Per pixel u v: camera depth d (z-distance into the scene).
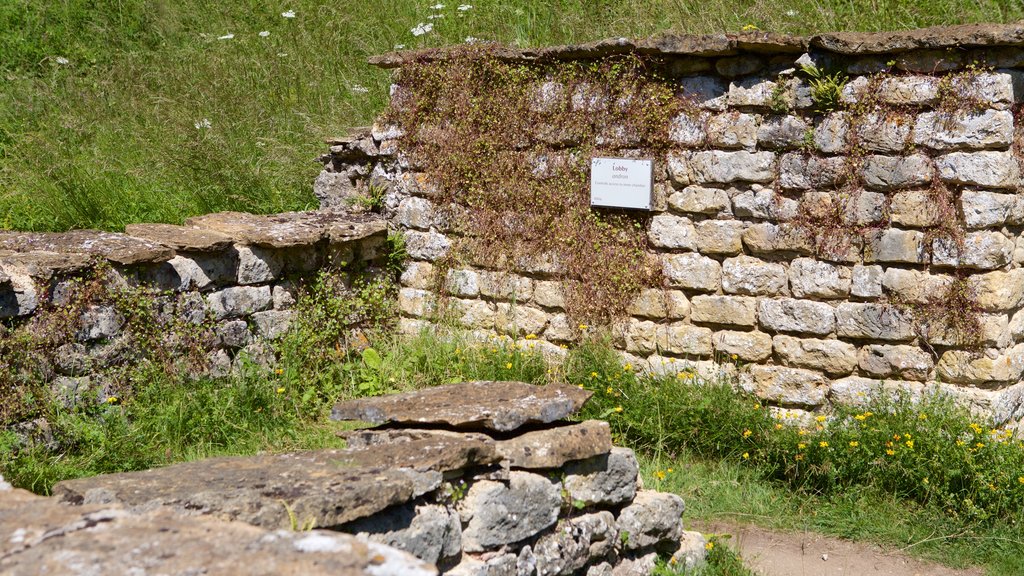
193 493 3.09
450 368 7.24
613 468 4.29
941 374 5.83
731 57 6.22
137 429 5.99
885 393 5.96
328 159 8.38
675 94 6.50
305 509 3.04
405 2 11.68
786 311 6.25
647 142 6.62
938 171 5.66
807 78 6.00
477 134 7.38
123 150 9.98
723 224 6.42
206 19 12.41
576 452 4.05
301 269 7.33
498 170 7.29
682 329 6.66
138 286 6.29
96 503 3.00
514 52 7.05
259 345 7.04
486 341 7.36
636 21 9.66
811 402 6.23
